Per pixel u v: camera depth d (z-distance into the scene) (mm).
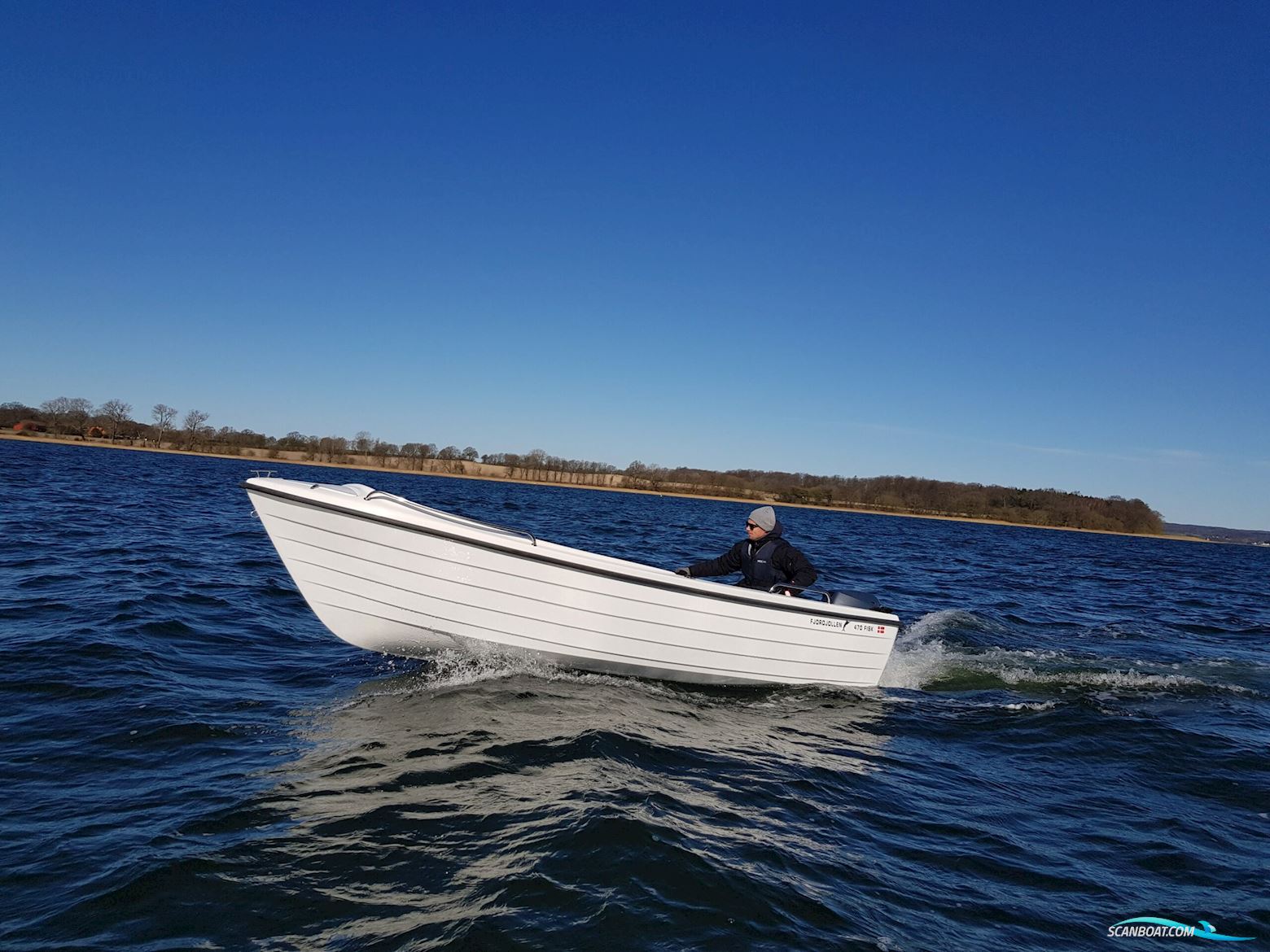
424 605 5969
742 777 4383
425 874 3033
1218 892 3363
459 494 42344
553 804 3732
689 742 4938
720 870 3197
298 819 3434
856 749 5148
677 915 2844
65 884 2818
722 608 6262
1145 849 3775
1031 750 5371
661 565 14242
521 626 6105
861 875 3307
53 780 3689
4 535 11594
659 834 3449
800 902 3012
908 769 4820
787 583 6734
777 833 3648
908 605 11914
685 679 6438
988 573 19500
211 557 11242
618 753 4523
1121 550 46438
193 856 3051
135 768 3889
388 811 3564
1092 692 7113
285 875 2969
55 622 6504
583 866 3137
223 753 4168
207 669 5758
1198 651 9570
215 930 2604
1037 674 7730
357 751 4305
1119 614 12961
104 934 2545
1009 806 4285
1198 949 2900
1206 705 6820
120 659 5602
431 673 6141
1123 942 2920
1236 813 4340
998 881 3357
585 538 18859
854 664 6836
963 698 6797
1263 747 5598
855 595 6984
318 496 5688
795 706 6160
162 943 2516
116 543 11836
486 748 4465
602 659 6285
